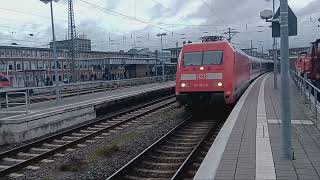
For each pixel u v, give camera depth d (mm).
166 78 60969
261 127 12500
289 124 8367
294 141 10281
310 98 16000
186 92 19109
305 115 15086
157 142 12953
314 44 29391
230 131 11859
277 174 7305
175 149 12945
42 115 16406
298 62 44750
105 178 9719
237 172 7559
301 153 8938
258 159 8492
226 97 18578
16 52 66500
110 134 16266
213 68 18750
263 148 9547
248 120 14016
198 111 21281
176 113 22125
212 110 21344
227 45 19312
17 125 14984
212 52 19109
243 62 25688
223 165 8086
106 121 19953
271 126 12672
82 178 9742
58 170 10695
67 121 18281
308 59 33375
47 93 33844
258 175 7285
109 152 12422
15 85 52688
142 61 66562
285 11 8242
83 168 10773
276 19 8555
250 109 17109
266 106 18156
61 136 15852
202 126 17203
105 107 23438
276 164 8039
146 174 10047
